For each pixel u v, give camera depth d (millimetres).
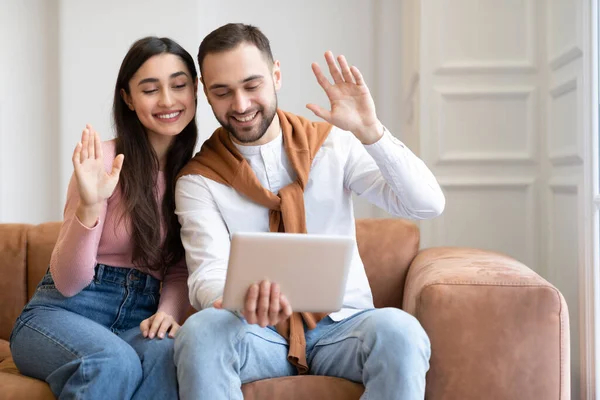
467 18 2871
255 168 1930
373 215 3428
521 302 1682
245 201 1905
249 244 1467
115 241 1881
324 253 1512
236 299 1533
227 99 1810
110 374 1606
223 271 1783
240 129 1829
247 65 1779
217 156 1952
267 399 1648
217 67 1783
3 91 3408
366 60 3453
